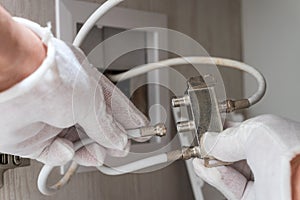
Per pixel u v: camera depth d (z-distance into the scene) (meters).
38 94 0.31
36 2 0.61
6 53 0.28
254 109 0.85
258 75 0.52
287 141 0.37
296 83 0.79
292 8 0.80
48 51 0.31
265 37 0.84
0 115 0.31
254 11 0.86
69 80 0.34
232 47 0.87
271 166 0.37
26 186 0.60
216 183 0.47
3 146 0.35
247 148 0.41
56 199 0.63
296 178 0.35
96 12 0.47
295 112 0.79
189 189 0.79
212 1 0.84
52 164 0.42
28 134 0.35
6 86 0.30
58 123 0.35
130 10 0.68
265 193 0.37
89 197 0.66
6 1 0.58
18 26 0.29
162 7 0.76
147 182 0.74
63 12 0.62
